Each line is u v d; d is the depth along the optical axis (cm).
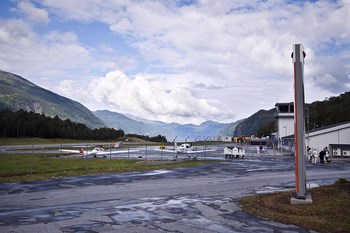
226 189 1945
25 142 10575
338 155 5150
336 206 1314
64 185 2097
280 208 1319
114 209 1342
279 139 7869
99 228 1038
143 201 1536
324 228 1022
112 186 2059
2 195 1711
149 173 2831
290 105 7994
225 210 1319
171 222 1123
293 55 1511
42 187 2006
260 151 6756
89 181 2294
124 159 4469
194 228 1042
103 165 3506
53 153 5822
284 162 4116
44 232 986
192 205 1433
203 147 8362
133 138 13800
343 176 2616
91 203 1484
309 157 4566
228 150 4969
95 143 10950
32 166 3322
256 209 1326
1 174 2611
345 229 1006
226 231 1005
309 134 5403
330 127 5369
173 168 3284
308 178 2481
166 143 11088
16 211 1298
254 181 2331
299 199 1414
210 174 2789
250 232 992
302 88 1479
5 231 994
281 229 1020
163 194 1753
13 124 12044
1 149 7138
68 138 12588
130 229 1028
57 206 1408
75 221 1130
